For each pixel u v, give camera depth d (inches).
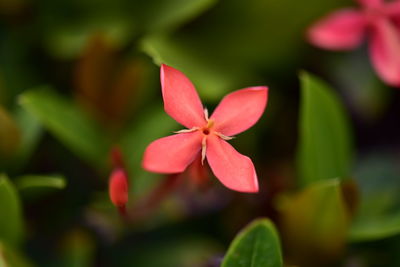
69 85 12.8
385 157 12.9
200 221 12.3
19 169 11.8
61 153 12.4
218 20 12.8
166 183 11.2
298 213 11.3
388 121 13.5
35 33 12.7
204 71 12.3
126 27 12.5
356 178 12.7
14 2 12.4
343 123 11.5
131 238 12.2
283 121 13.2
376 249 11.9
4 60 12.6
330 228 11.3
